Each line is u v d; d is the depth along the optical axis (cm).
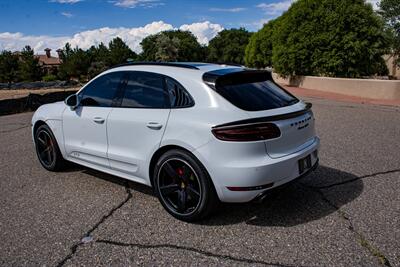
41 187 474
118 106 425
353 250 310
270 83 413
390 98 1427
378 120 929
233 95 351
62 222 372
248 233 343
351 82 1609
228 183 329
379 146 649
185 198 363
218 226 358
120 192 452
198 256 306
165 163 370
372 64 1838
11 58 5772
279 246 319
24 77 5669
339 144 667
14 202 425
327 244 321
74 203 420
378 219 364
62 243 330
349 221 362
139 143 394
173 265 294
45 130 531
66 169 551
